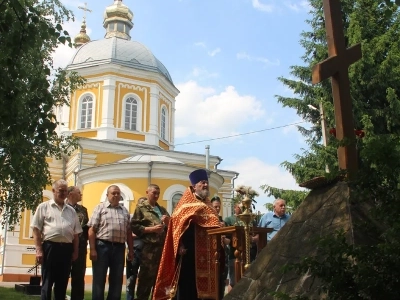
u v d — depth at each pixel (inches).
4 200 597.3
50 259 266.8
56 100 629.9
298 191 704.4
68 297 426.6
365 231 145.9
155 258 291.3
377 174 125.1
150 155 1051.9
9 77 277.1
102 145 1109.1
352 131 188.9
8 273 1077.8
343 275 116.1
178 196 969.5
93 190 979.9
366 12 683.4
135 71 1176.2
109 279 287.4
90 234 289.1
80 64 1179.9
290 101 749.3
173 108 1270.9
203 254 246.4
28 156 462.3
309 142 731.4
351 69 645.3
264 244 252.4
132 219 299.7
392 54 635.5
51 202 276.5
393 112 610.9
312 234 163.3
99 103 1148.5
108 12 1350.9
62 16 597.6
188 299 243.9
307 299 122.6
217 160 1228.5
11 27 280.8
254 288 166.7
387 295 112.1
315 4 738.2
